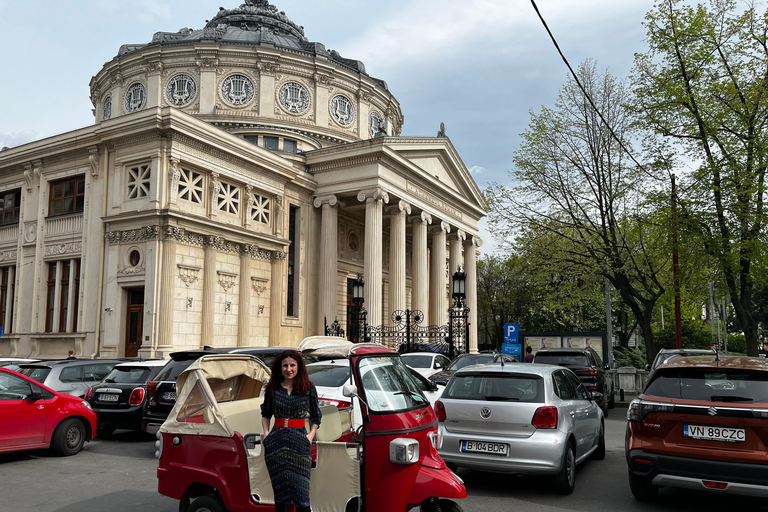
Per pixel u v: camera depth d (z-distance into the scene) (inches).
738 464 261.0
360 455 207.0
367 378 220.5
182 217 976.3
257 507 204.5
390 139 1288.1
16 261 1155.3
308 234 1327.5
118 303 975.6
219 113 1531.7
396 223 1338.6
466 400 325.1
